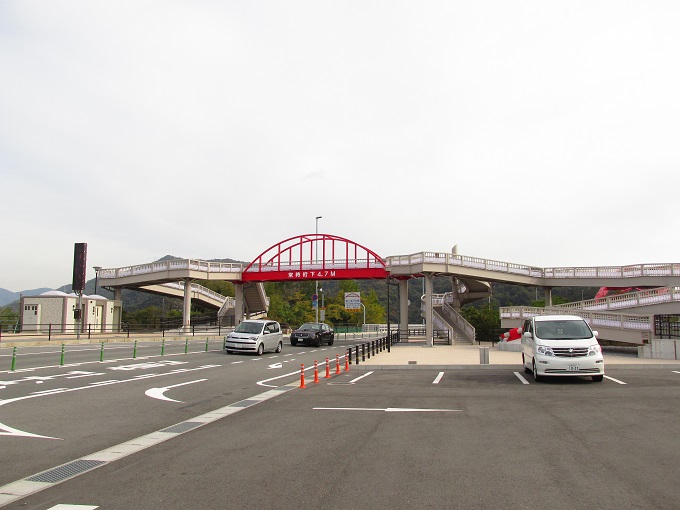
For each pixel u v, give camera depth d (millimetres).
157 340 41594
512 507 5320
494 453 7504
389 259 49000
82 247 41625
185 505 5453
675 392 13781
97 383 15656
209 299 64125
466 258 47156
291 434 8898
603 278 48688
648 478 6250
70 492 5887
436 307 60344
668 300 34156
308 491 5855
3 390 13977
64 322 40906
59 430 9273
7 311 76000
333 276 51188
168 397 13336
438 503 5445
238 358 26844
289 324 74438
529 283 51750
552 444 8039
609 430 9039
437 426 9523
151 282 52375
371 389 15234
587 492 5762
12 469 6863
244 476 6438
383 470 6656
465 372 20531
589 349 15984
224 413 11102
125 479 6359
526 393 13953
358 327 77188
